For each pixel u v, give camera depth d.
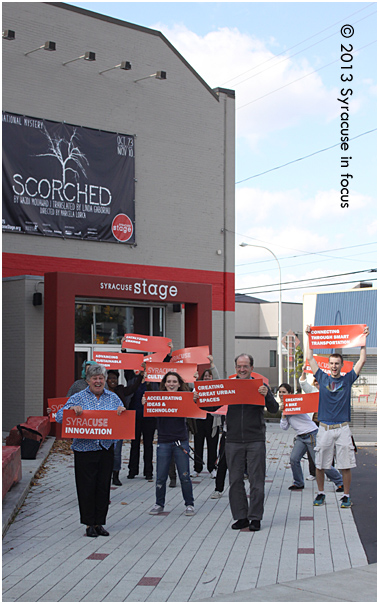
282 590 5.79
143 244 23.00
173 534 8.02
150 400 9.00
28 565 6.70
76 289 18.16
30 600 5.64
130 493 10.73
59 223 21.02
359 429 23.23
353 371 9.65
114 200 22.31
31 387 19.20
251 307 62.66
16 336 19.44
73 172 21.39
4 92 20.09
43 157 20.75
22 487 10.20
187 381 11.66
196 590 5.88
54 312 17.75
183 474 9.12
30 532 8.07
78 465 7.90
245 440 8.32
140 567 6.62
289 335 33.31
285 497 10.38
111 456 8.02
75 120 21.58
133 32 23.11
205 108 24.95
